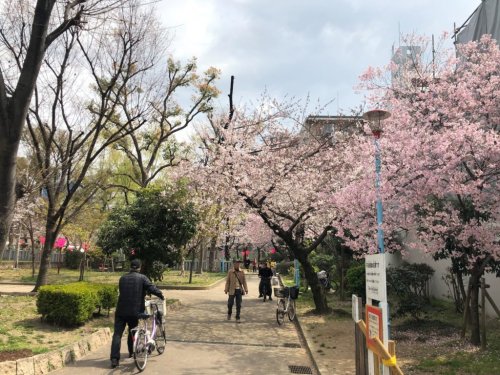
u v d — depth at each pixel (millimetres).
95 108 20219
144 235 13750
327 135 14562
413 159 8227
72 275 26859
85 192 20922
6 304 12461
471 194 7777
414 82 10109
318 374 7281
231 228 27172
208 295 19453
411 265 14766
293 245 13797
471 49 9953
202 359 7965
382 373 4742
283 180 13273
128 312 7340
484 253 8414
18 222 25453
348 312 13617
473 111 8828
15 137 6230
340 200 9797
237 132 14398
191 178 14742
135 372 6910
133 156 28516
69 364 7242
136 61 16016
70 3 7277
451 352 7965
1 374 5945
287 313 12336
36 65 6434
